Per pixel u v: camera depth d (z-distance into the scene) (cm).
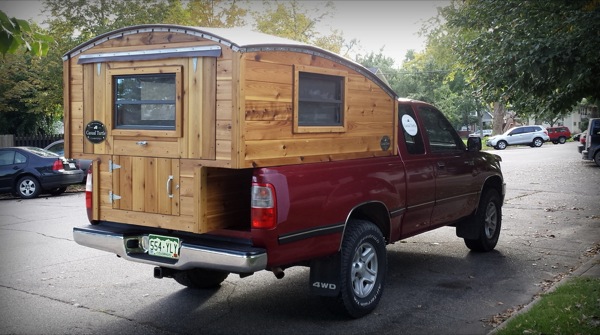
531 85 887
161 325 533
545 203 1300
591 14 798
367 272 557
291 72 496
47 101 2333
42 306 591
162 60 493
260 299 612
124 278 698
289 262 482
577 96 888
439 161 687
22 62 2272
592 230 972
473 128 8481
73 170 1670
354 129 571
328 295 525
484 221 798
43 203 1457
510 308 566
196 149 478
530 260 767
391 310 568
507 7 949
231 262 455
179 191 491
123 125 527
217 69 463
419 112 693
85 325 534
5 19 361
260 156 471
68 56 554
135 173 517
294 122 499
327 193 509
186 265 484
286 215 470
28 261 787
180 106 483
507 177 1906
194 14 2306
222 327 527
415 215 647
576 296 558
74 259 797
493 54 939
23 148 1630
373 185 566
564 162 2525
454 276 693
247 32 513
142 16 2111
